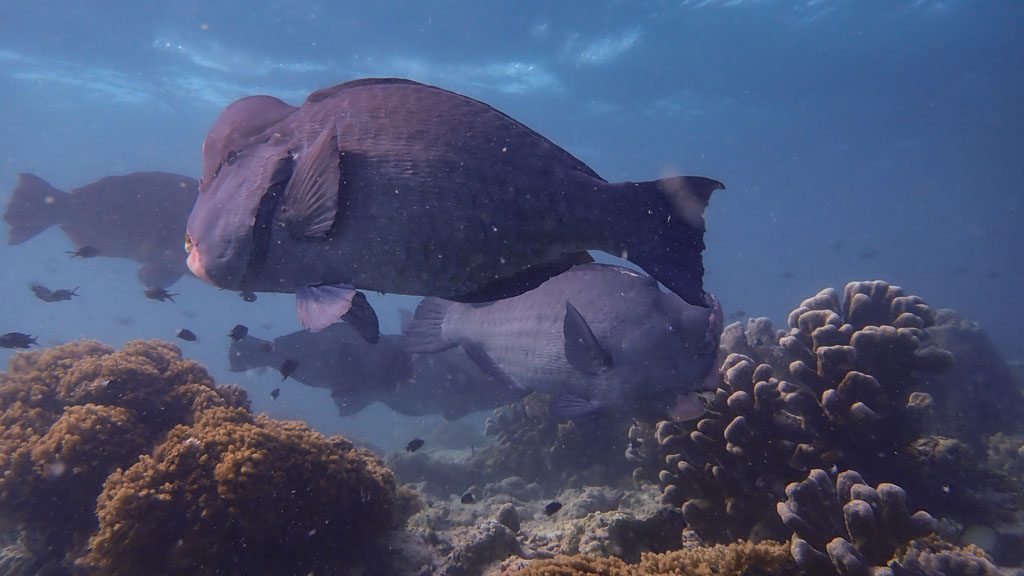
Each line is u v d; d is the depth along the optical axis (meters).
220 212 2.96
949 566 3.16
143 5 23.92
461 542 4.20
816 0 23.75
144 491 3.75
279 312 95.81
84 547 4.33
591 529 4.44
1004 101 33.66
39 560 4.42
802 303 6.86
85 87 32.94
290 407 25.00
